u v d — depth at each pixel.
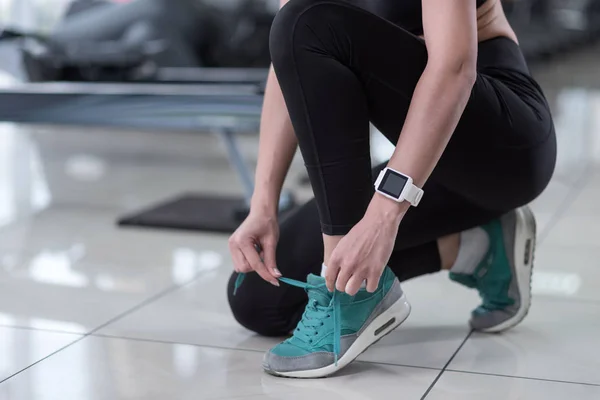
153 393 1.54
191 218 3.07
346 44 1.45
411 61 1.46
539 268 2.46
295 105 1.46
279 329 1.83
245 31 4.59
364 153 1.47
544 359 1.72
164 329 1.92
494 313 1.87
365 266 1.39
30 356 1.74
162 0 4.20
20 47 3.72
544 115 1.67
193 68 4.18
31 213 3.29
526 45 8.45
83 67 3.81
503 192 1.64
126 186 3.88
